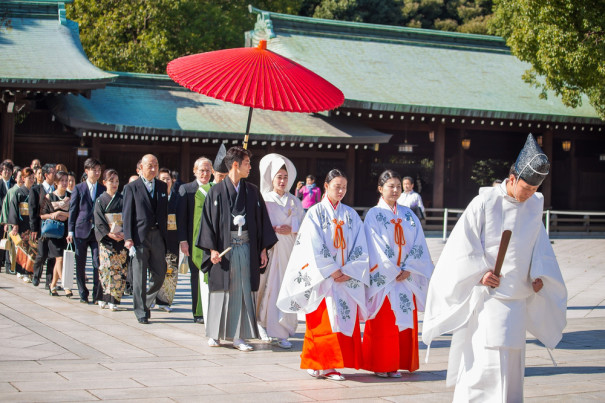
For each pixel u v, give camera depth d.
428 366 6.33
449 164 27.81
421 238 6.12
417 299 6.07
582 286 12.30
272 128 22.28
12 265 11.16
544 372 6.03
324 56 26.86
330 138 22.38
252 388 5.18
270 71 6.92
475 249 4.52
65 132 21.19
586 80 16.06
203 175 8.15
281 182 7.29
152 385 5.10
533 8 15.98
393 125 25.31
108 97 22.47
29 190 10.81
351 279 5.83
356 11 47.38
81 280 9.28
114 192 8.73
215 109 23.44
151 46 27.94
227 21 32.22
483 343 4.52
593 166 28.92
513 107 25.28
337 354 5.61
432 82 26.55
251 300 6.89
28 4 22.66
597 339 7.70
